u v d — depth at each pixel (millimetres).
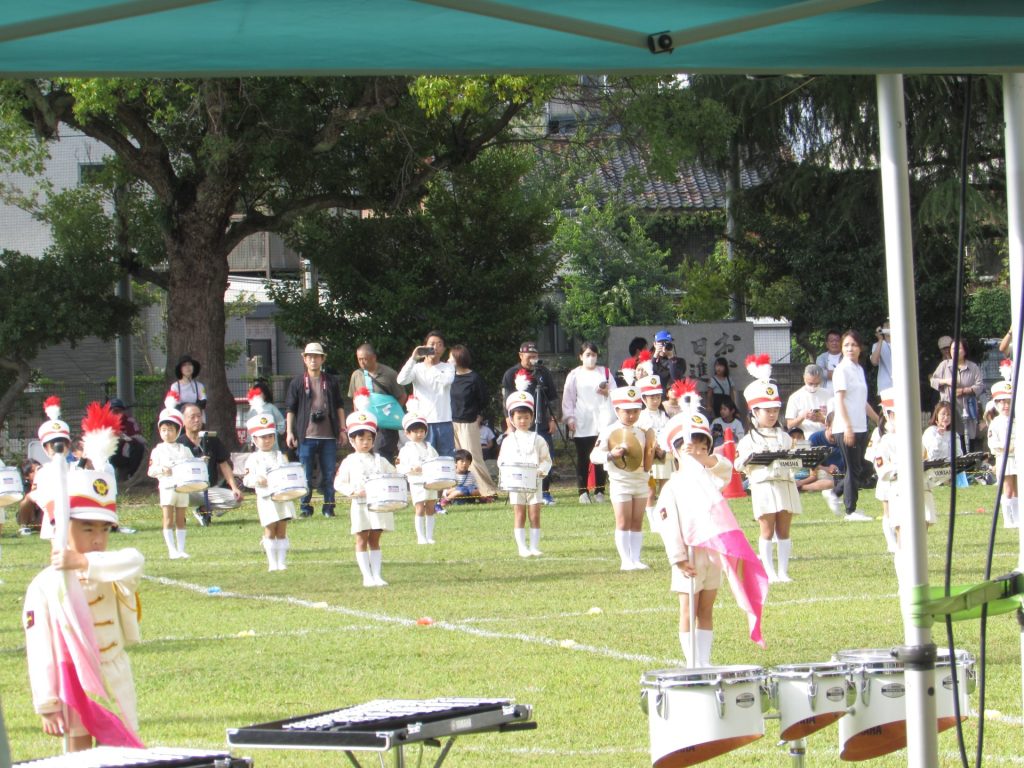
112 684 7266
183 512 19703
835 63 6070
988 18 5672
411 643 12133
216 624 13445
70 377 45875
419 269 35000
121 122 32781
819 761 8203
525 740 8695
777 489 15461
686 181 47281
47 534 7465
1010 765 7883
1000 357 37938
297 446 24891
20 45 5207
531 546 18641
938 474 15961
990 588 6578
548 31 5320
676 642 11898
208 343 32656
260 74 5578
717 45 5805
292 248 36094
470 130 34188
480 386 25672
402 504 15945
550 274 36438
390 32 5242
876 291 37438
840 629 12258
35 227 45844
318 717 5957
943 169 35406
